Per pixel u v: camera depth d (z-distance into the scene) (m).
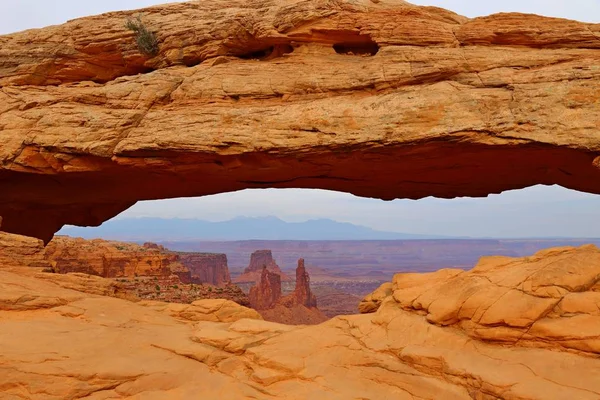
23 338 12.37
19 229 25.80
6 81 23.67
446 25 19.17
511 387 9.13
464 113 17.34
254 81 20.34
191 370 11.77
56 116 21.52
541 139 16.41
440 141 17.41
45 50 23.70
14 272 17.44
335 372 11.06
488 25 18.50
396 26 19.27
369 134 18.03
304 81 19.80
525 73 17.45
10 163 21.73
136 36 22.78
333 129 18.45
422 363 10.62
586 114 16.27
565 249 12.10
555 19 18.00
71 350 12.07
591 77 16.48
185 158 20.27
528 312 10.33
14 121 22.00
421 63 18.58
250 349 12.43
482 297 11.02
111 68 24.20
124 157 20.58
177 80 21.33
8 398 10.37
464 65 18.14
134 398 10.65
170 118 20.30
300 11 19.91
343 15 19.77
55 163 21.62
